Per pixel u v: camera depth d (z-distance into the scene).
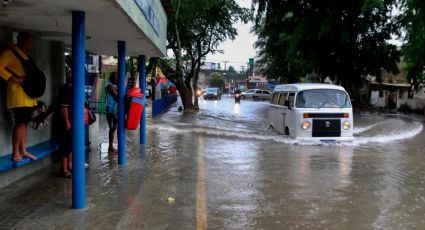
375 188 8.03
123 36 8.76
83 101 6.31
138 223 5.77
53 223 5.66
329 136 14.23
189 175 8.80
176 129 18.00
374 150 13.01
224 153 11.80
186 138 15.00
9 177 7.50
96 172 8.88
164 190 7.51
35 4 5.66
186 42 32.22
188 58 34.75
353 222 6.04
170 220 5.93
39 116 7.72
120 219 5.90
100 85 18.75
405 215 6.41
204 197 7.14
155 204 6.66
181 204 6.71
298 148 13.00
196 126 19.58
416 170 9.86
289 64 39.56
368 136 17.45
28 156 7.36
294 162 10.59
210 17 32.53
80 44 6.17
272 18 32.62
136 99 9.63
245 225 5.82
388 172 9.56
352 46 35.38
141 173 8.85
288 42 35.44
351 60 36.75
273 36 36.78
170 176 8.63
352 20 30.70
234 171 9.33
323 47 34.25
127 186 7.72
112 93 11.25
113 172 8.90
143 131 13.30
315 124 14.11
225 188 7.80
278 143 14.02
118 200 6.81
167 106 35.41
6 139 7.59
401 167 10.21
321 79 38.66
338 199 7.22
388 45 36.81
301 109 14.19
